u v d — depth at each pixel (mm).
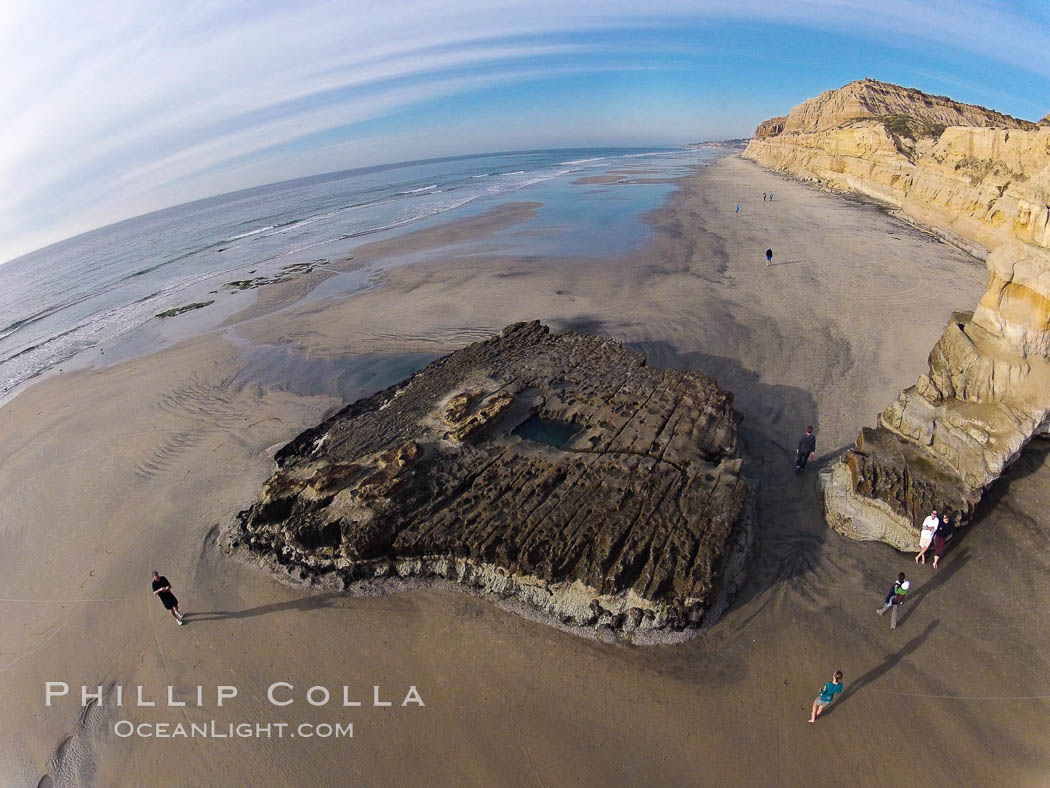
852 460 14547
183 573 14258
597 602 11719
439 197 84625
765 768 9070
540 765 9359
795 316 26734
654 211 57500
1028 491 13773
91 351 31766
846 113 79562
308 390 23969
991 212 32906
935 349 16391
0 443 22391
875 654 10773
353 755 9812
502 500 13930
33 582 14672
